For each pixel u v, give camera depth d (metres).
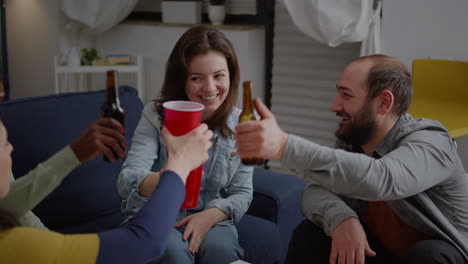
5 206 1.22
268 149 1.14
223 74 1.67
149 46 4.26
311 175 1.23
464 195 1.46
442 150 1.38
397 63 1.45
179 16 4.08
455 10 2.99
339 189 1.24
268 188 1.99
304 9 3.09
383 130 1.47
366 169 1.23
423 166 1.33
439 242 1.37
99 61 4.20
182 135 1.16
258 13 3.90
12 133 1.80
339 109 1.48
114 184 1.98
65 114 1.93
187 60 1.64
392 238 1.56
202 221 1.64
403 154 1.32
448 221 1.46
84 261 1.01
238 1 3.98
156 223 1.06
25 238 0.98
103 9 4.11
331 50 3.55
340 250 1.42
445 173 1.37
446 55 3.06
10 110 1.83
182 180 1.11
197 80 1.66
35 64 4.64
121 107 1.27
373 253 1.40
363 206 1.62
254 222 1.89
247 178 1.82
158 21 4.23
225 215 1.70
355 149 1.63
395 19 3.19
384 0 3.21
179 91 1.72
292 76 3.77
